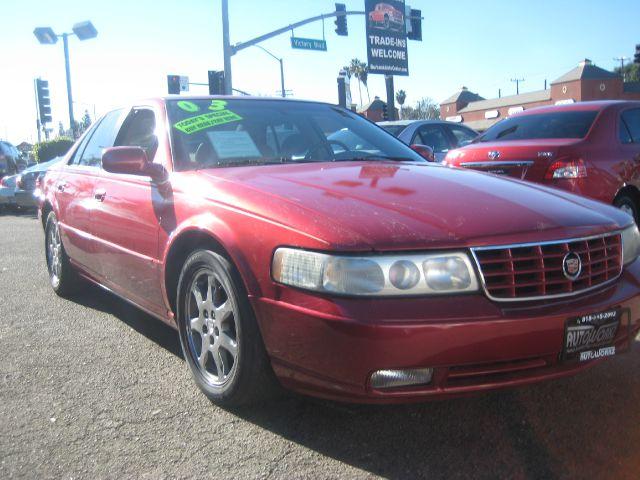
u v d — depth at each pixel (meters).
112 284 4.37
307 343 2.54
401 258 2.45
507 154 6.48
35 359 3.94
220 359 3.12
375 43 35.94
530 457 2.64
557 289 2.61
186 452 2.75
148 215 3.62
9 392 3.43
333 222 2.59
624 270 2.93
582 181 6.07
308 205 2.76
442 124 9.79
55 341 4.29
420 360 2.38
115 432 2.95
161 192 3.56
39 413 3.16
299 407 3.15
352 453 2.71
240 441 2.84
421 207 2.75
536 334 2.48
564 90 63.16
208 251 3.07
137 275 3.86
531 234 2.60
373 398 2.46
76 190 4.80
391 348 2.37
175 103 4.08
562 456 2.64
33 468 2.65
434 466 2.59
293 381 2.69
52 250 5.65
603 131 6.43
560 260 2.62
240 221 2.90
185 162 3.66
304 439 2.84
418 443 2.79
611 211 3.10
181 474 2.58
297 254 2.59
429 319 2.38
